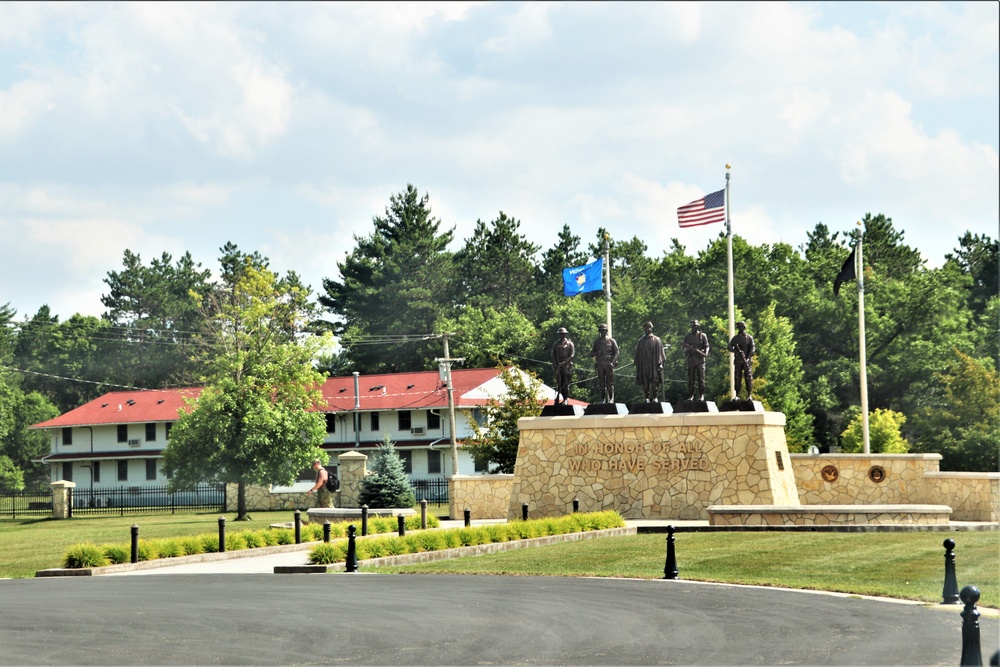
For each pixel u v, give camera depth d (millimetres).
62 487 61062
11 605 20328
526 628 16781
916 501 41000
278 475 57469
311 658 14820
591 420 39438
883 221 95312
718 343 68312
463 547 29359
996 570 22922
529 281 108250
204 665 14469
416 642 15805
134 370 110875
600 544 30031
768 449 37500
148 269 120938
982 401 59000
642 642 15547
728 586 21406
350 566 25703
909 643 15156
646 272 91938
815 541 28469
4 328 109375
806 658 14305
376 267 104000
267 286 60312
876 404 74688
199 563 29188
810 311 75688
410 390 78625
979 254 101688
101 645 15930
